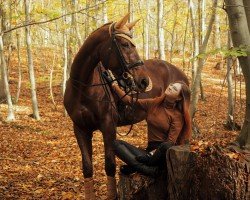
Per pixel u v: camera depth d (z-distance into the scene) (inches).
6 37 852.6
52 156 405.4
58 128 587.5
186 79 282.4
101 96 211.9
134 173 190.5
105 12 711.1
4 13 682.8
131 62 194.2
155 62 275.1
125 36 195.9
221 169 140.3
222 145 165.5
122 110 221.0
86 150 218.4
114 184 213.8
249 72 192.2
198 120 649.0
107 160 211.9
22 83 979.3
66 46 792.9
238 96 959.6
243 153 150.3
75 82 212.4
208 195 144.1
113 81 207.3
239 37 189.9
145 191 183.6
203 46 403.2
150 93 249.6
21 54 1291.8
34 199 258.5
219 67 1320.1
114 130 215.2
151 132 189.0
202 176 146.1
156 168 173.5
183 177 153.7
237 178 138.0
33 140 491.5
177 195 156.5
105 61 200.7
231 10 190.1
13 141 477.7
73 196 262.8
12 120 621.0
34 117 653.9
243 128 197.6
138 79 194.2
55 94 909.2
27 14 619.8
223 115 717.9
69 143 475.2
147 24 1067.9
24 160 384.5
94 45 203.9
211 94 967.6
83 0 698.8
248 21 194.2
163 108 184.9
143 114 227.8
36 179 310.3
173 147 160.1
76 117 215.6
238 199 138.2
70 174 329.4
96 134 537.0
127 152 181.3
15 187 285.1
